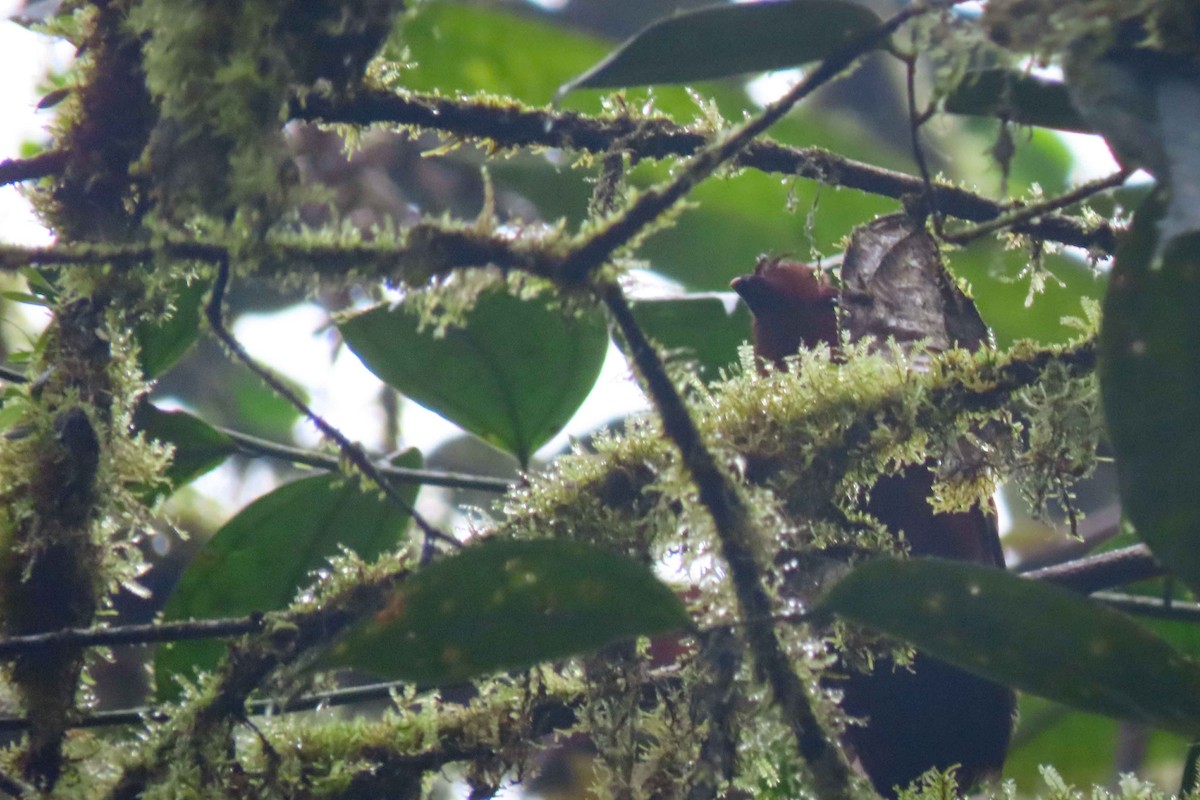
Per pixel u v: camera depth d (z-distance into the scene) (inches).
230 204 324.5
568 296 325.1
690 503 327.3
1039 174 560.4
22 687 331.0
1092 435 331.6
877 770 340.2
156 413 339.0
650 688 331.6
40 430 331.6
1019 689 323.0
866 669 331.0
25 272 332.8
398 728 331.9
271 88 324.5
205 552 339.0
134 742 331.9
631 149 332.5
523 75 428.8
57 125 330.6
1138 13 320.5
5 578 331.6
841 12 321.4
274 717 332.2
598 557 322.3
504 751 331.6
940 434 331.6
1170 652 321.4
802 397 331.9
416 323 336.5
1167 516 320.5
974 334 333.4
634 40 321.4
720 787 325.7
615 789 329.4
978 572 322.0
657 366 325.7
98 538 332.5
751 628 325.7
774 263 450.9
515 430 337.7
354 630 322.0
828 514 332.2
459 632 322.0
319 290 325.4
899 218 334.0
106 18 330.3
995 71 323.6
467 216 574.6
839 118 602.2
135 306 331.3
